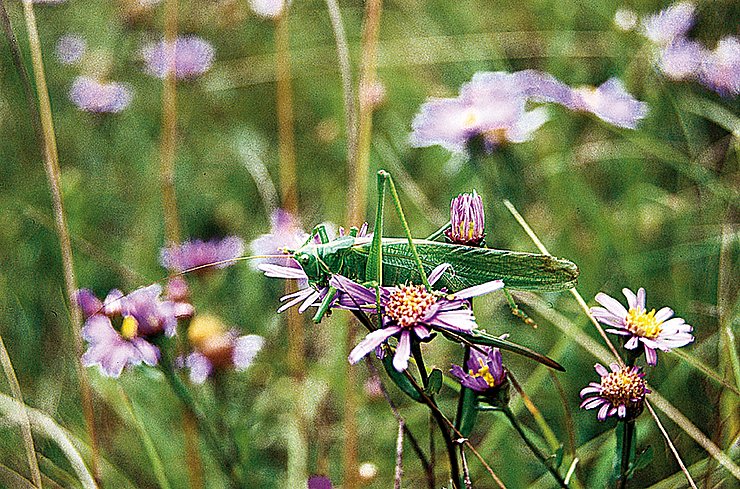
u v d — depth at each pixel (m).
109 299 0.53
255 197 0.77
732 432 0.54
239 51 0.89
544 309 0.55
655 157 0.65
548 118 0.65
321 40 0.92
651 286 0.61
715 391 0.56
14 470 0.55
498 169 0.61
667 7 0.74
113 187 0.77
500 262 0.48
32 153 0.76
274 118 0.85
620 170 0.69
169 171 0.58
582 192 0.62
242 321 0.61
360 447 0.58
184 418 0.54
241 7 0.82
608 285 0.61
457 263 0.48
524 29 0.83
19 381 0.59
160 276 0.64
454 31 0.85
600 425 0.57
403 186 0.65
